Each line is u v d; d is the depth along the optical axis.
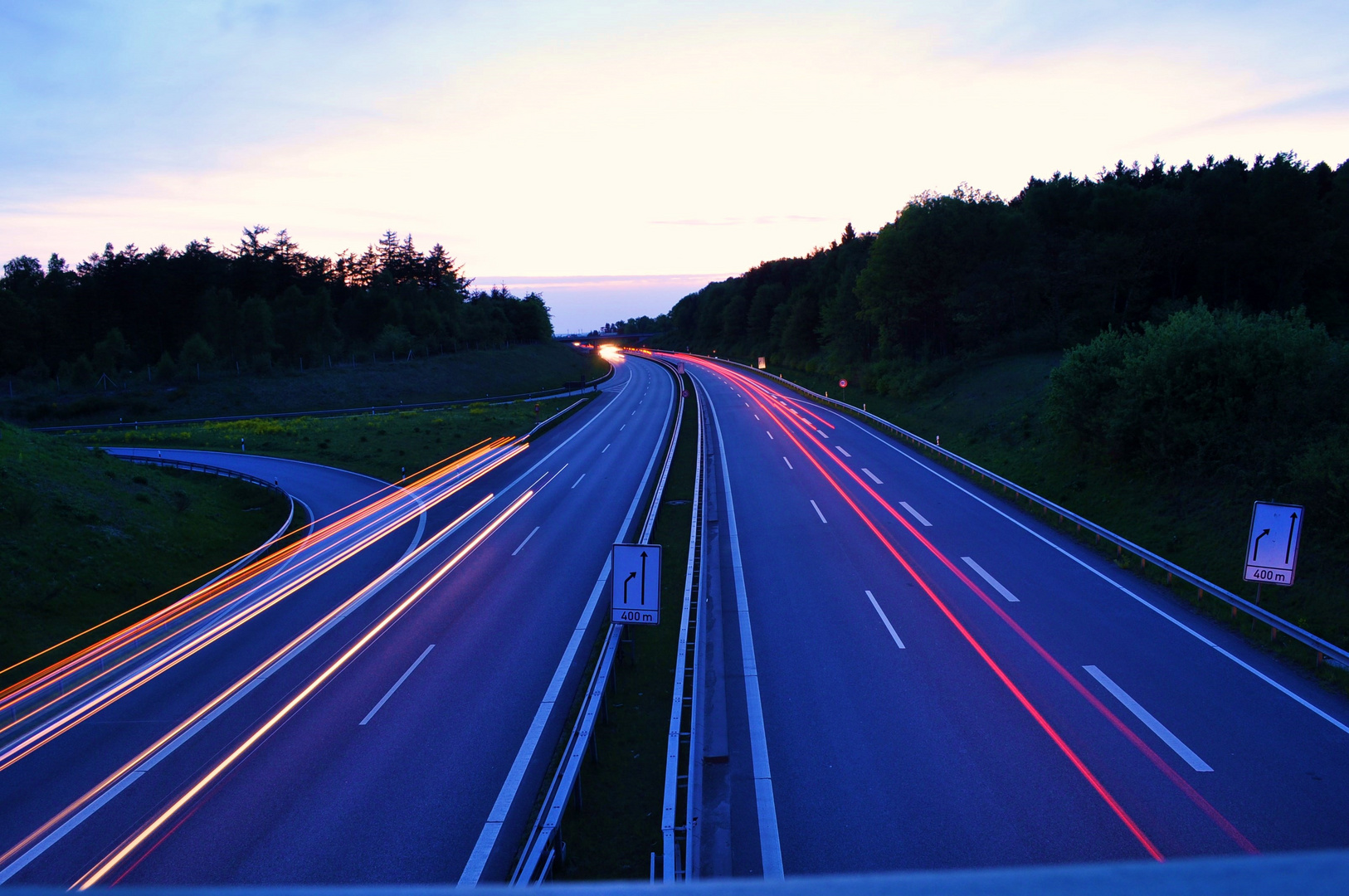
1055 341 59.44
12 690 18.98
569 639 20.20
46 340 99.75
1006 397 50.16
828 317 93.88
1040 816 12.05
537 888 1.15
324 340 106.81
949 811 12.31
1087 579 22.70
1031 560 24.55
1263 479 25.47
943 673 16.91
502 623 21.47
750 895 0.94
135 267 109.69
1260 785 12.61
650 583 18.16
